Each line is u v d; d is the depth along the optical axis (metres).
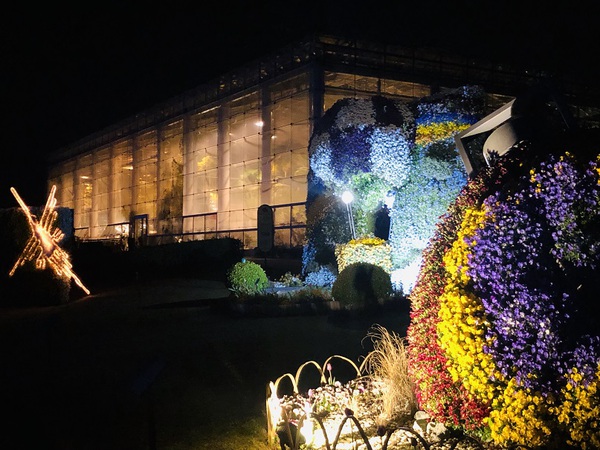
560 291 4.37
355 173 14.85
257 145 32.53
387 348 6.71
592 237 4.39
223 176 35.09
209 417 6.04
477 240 4.68
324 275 16.88
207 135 37.16
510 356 4.28
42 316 14.94
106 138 49.06
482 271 4.58
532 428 4.10
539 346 4.21
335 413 5.86
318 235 17.91
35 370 8.59
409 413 5.61
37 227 16.98
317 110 28.25
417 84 30.48
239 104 34.12
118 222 46.97
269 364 8.32
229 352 9.23
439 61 30.88
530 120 6.11
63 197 56.50
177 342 10.32
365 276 12.37
